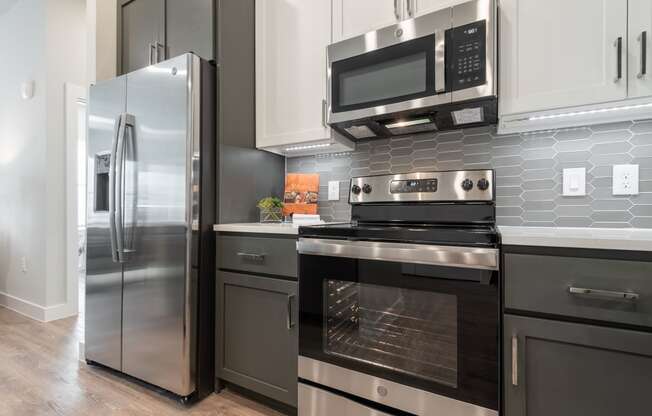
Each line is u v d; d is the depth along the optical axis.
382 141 1.91
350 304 1.31
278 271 1.53
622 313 0.89
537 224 1.50
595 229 1.33
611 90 1.14
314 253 1.37
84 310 2.01
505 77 1.31
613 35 1.14
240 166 1.90
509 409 1.02
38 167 2.94
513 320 1.02
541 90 1.25
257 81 1.98
